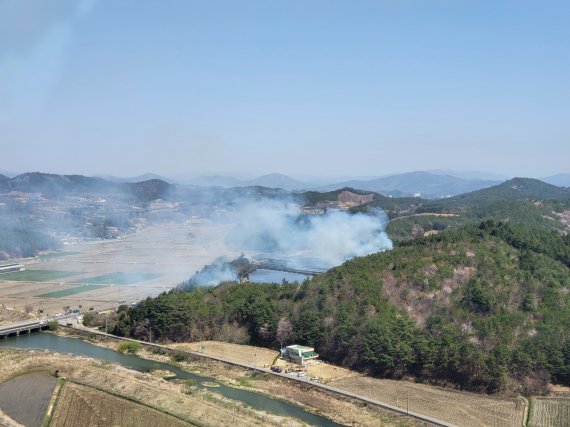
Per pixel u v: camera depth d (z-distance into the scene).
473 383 188.62
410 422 163.50
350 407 175.12
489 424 161.50
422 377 197.12
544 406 173.25
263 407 178.25
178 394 182.00
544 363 185.75
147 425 159.50
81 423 161.25
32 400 178.25
